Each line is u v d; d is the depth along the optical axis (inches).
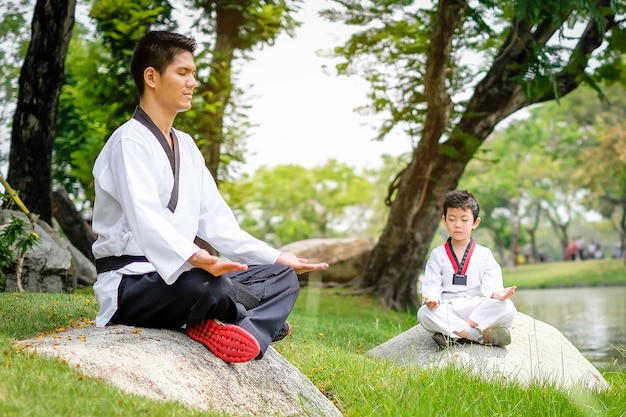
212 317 152.3
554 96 438.0
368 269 516.1
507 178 1876.2
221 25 473.1
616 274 1668.3
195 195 160.4
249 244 163.5
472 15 419.5
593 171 1692.9
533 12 351.3
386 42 453.1
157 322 155.4
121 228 155.3
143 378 134.0
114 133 158.6
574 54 407.5
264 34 468.8
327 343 259.4
